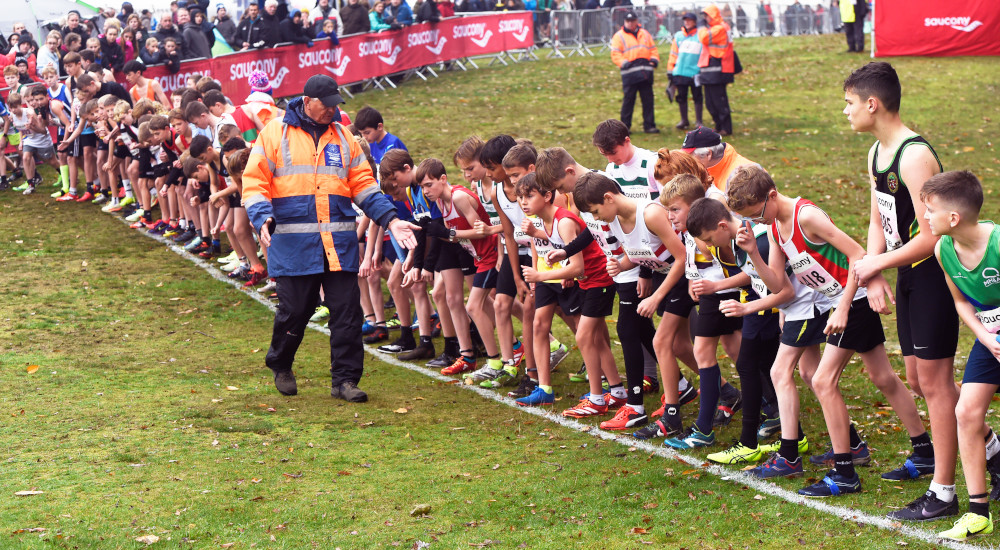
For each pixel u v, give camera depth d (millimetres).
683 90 14773
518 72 20016
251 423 5508
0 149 12797
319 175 6070
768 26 27125
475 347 7445
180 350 7379
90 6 17781
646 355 6383
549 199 5562
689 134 5855
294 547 3768
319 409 5902
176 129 10344
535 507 4242
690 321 5758
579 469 4770
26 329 7816
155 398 6004
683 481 4555
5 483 4414
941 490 3910
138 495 4285
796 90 17984
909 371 4125
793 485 4453
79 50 14297
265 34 16172
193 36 15602
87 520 3975
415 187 6852
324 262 6086
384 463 4875
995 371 3670
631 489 4449
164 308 8648
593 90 18188
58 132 13055
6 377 6445
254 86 9727
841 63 20391
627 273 5484
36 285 9180
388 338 8047
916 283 3961
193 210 10609
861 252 4160
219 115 9914
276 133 6062
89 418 5523
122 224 11484
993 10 19922
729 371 6934
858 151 13750
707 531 3906
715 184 5832
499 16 20984
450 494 4398
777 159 13289
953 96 17125
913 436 4496
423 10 19281
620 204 5145
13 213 11844
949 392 3924
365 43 18016
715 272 5020
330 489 4457
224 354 7301
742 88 18234
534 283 6254
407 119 15789
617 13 23578
